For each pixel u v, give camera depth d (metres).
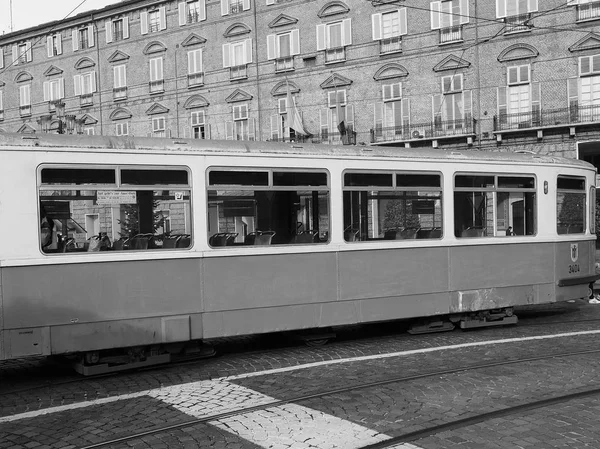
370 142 34.31
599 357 9.27
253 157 9.49
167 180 8.94
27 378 8.87
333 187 10.12
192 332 9.05
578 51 29.16
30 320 8.03
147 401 7.36
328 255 10.09
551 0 29.67
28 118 47.31
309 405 7.00
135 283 8.67
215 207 9.23
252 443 5.82
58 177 8.27
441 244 11.12
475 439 5.87
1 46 48.31
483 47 31.38
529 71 30.27
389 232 10.66
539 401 7.02
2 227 7.94
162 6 40.72
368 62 34.38
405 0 33.19
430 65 32.75
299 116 35.25
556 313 14.30
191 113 40.16
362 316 10.40
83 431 6.33
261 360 9.62
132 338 8.64
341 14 34.97
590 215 13.30
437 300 11.12
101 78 43.59
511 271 11.93
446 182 11.19
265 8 37.19
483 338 11.08
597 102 28.91
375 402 7.08
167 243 8.93
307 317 9.93
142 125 42.12
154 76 41.38
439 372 8.45
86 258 8.35
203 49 39.44
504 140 31.05
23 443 6.04
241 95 38.19
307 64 36.12
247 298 9.45
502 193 11.87
